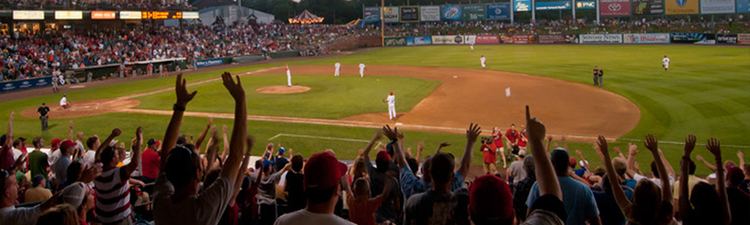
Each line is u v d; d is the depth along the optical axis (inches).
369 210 270.5
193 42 2994.6
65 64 2128.4
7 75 1852.9
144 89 1744.6
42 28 2714.1
